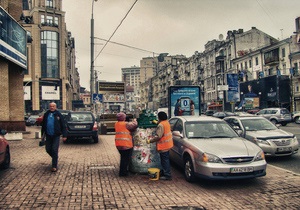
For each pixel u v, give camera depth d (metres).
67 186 6.46
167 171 7.15
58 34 61.28
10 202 5.38
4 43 16.06
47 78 59.09
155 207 5.19
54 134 7.86
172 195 5.90
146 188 6.39
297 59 40.84
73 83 91.88
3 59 16.83
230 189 6.38
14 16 20.86
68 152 11.28
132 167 7.74
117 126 7.44
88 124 13.95
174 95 19.05
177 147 7.95
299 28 41.59
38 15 60.00
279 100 41.34
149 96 118.81
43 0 60.69
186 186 6.61
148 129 7.74
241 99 50.22
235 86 34.19
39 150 11.62
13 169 8.13
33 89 58.41
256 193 6.07
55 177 7.27
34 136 17.47
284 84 41.53
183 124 8.26
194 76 76.00
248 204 5.39
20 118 20.05
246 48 56.94
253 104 46.38
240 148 6.83
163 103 98.94
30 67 58.94
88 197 5.72
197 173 6.61
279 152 9.70
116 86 29.86
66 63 65.94
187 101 19.11
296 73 40.62
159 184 6.75
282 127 24.67
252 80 47.28
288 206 5.30
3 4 18.67
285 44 42.97
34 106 58.12
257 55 49.12
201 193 6.06
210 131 8.04
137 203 5.39
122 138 7.32
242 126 10.80
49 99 59.31
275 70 45.31
